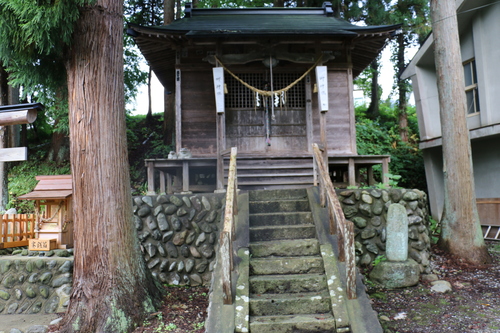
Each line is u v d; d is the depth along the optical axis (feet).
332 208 15.24
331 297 12.59
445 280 17.70
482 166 31.17
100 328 12.81
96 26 14.14
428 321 13.69
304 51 27.37
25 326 14.32
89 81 14.06
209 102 27.27
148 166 21.07
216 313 12.03
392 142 47.96
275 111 27.14
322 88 22.22
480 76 30.32
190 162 21.50
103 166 13.98
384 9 45.39
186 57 27.35
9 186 36.32
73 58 14.17
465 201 21.38
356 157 23.65
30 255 17.85
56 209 17.99
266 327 11.78
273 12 33.19
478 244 20.86
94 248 13.58
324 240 15.37
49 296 16.33
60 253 17.44
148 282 14.97
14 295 16.53
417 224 19.49
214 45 25.46
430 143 33.06
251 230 16.25
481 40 30.22
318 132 27.50
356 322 11.70
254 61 26.81
